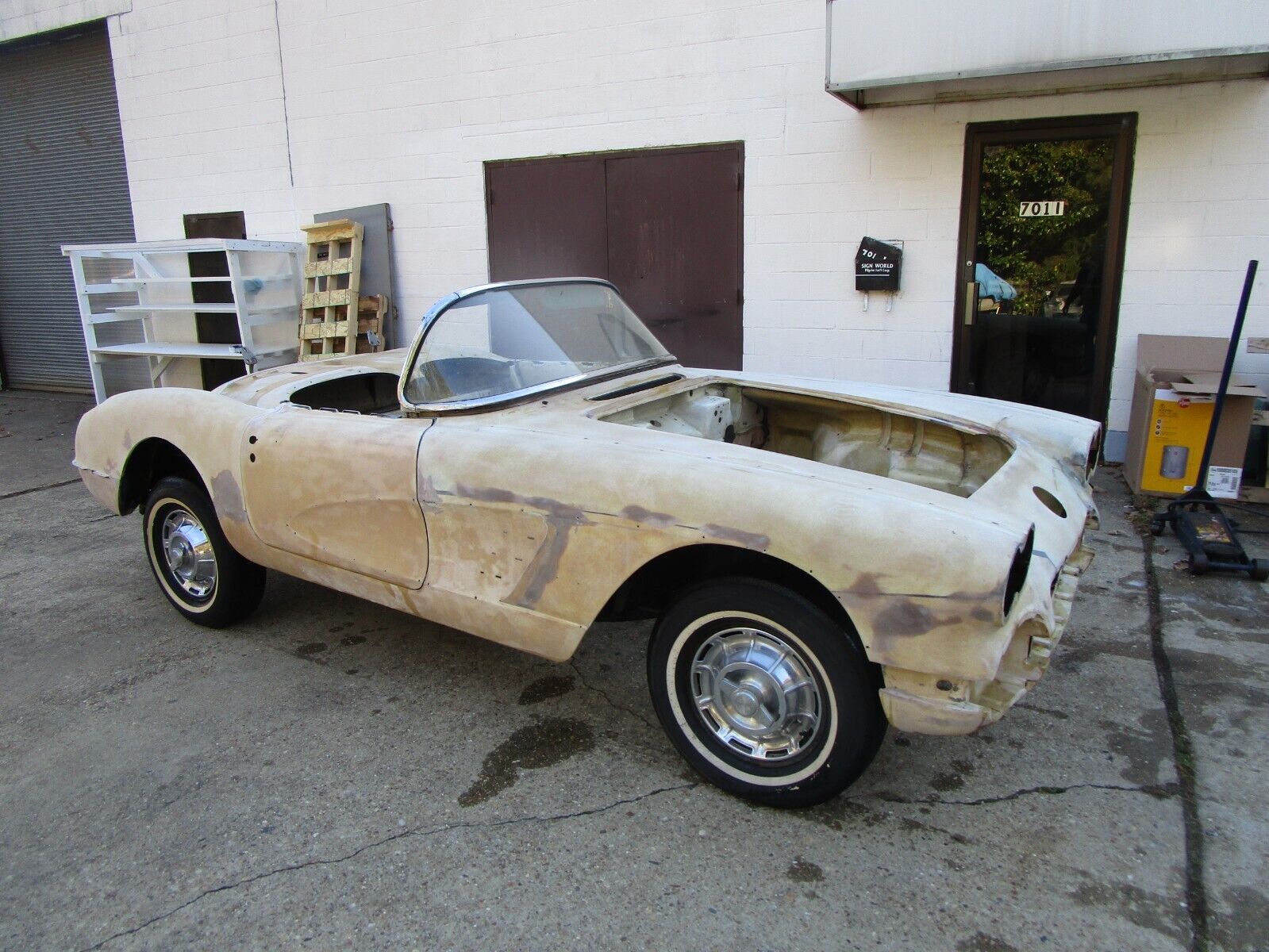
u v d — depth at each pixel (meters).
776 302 6.61
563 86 6.98
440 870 2.29
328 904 2.18
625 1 6.61
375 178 7.98
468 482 2.73
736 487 2.32
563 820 2.48
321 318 8.17
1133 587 3.93
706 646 2.55
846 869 2.25
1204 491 4.43
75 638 3.82
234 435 3.43
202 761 2.83
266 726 3.03
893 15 5.00
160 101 8.99
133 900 2.22
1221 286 5.48
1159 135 5.40
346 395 4.11
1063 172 5.69
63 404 10.22
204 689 3.31
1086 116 5.52
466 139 7.47
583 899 2.17
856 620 2.15
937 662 2.08
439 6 7.30
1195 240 5.47
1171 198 5.46
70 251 8.43
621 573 2.47
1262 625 3.54
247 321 7.85
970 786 2.58
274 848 2.39
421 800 2.59
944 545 2.07
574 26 6.82
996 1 4.77
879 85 5.13
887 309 6.29
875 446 3.54
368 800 2.60
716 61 6.42
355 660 3.53
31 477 6.90
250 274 8.48
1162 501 5.00
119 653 3.66
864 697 2.25
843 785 2.35
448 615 2.91
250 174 8.65
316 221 8.39
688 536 2.34
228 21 8.32
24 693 3.32
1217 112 5.26
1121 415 5.84
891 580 2.10
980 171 5.87
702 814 2.49
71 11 9.22
